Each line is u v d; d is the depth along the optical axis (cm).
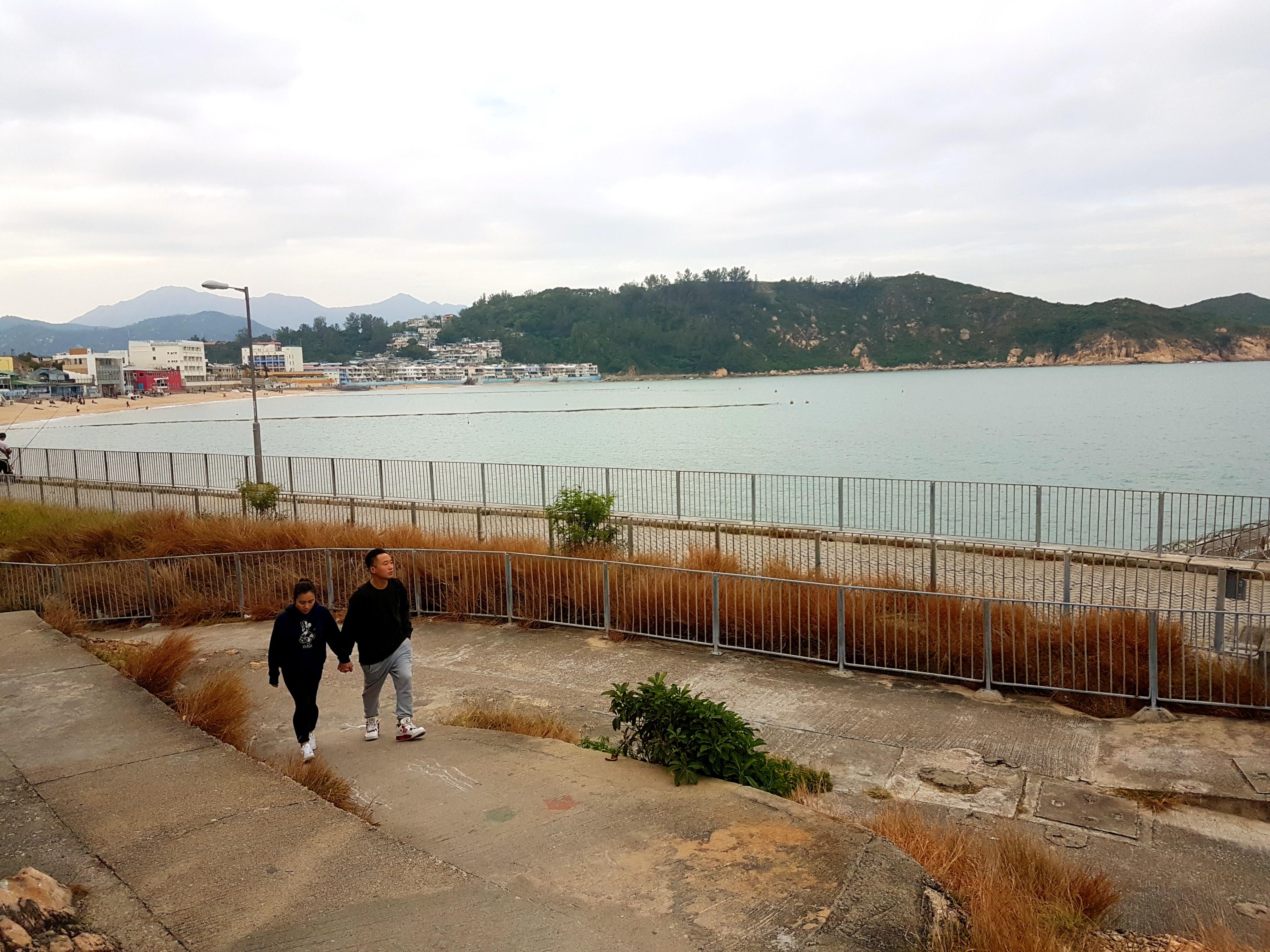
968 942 470
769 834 570
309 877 494
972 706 958
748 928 450
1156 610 909
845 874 511
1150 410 9400
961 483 1747
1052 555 1653
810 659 1114
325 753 789
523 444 6394
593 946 428
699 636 1209
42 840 543
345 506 2475
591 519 1727
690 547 1723
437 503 2450
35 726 767
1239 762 794
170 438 7450
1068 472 4375
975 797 739
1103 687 973
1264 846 661
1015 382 19538
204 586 1482
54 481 3200
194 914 452
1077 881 585
